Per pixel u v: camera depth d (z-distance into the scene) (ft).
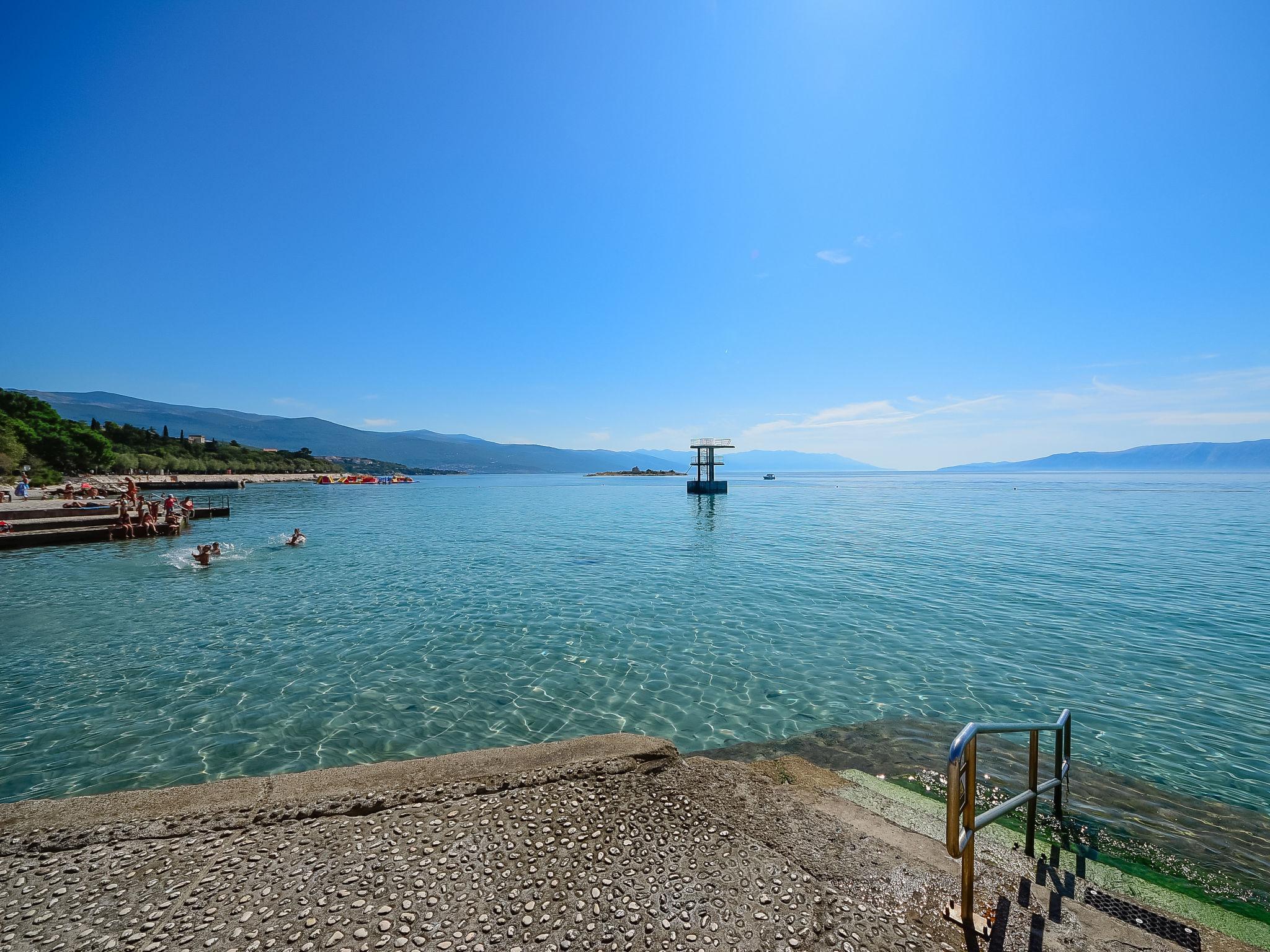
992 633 33.81
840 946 8.84
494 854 11.02
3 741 20.44
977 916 9.58
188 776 18.11
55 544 71.31
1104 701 24.06
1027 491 232.32
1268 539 76.74
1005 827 13.88
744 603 41.06
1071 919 9.74
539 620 36.70
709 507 145.48
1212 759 18.88
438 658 29.48
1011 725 10.79
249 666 28.19
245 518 110.63
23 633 33.81
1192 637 33.06
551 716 22.70
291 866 10.63
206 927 9.09
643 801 13.07
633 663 28.68
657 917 9.37
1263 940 9.59
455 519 110.32
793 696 24.61
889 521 105.40
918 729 21.44
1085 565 56.44
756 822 12.36
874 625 35.53
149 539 78.07
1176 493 205.16
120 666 28.27
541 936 8.91
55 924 9.20
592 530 90.79
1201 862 13.26
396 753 19.65
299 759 19.25
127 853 11.04
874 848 11.57
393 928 9.05
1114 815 15.21
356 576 51.75
